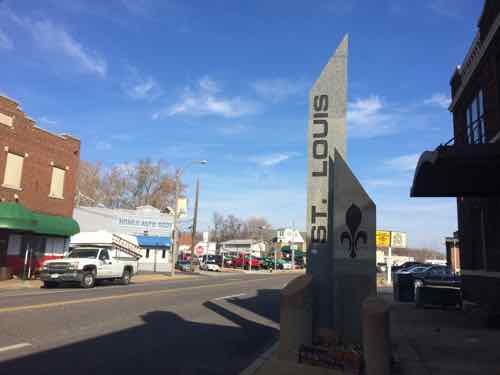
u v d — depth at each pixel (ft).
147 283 96.37
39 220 94.99
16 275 92.48
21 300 51.29
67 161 107.14
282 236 288.71
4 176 88.99
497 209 54.44
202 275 151.23
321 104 34.55
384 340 23.67
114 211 157.48
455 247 170.71
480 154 36.40
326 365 26.02
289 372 24.99
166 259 170.81
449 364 28.58
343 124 33.94
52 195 101.96
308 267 32.58
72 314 42.11
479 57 56.44
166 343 32.65
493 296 55.01
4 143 88.63
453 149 36.86
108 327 37.06
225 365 27.43
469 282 63.41
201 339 35.19
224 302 61.98
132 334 34.94
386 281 141.49
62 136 106.01
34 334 32.37
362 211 30.27
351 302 29.66
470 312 56.13
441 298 59.93
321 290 31.83
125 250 119.96
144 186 255.91
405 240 160.25
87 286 77.92
